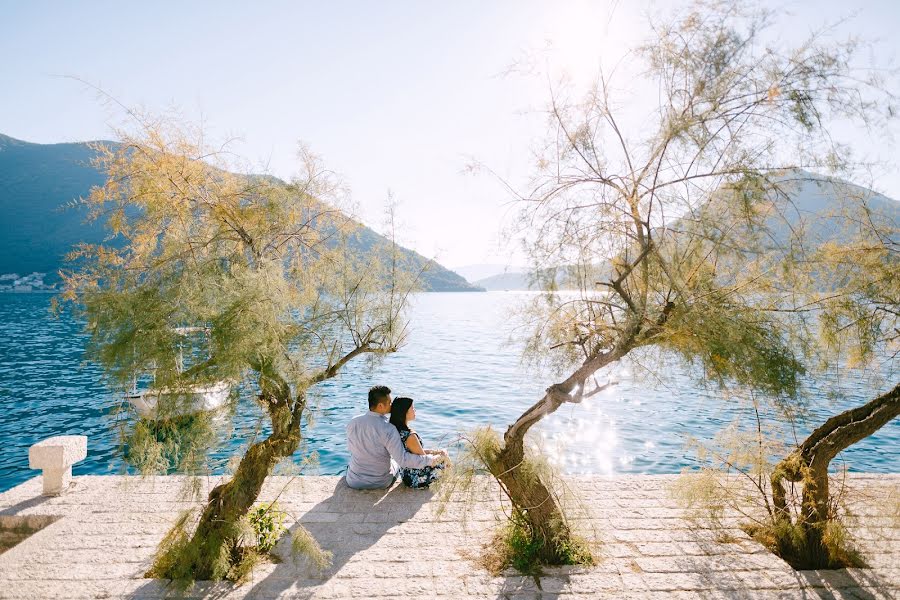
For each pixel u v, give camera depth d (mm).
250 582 3854
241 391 3721
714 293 3424
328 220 4625
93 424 13359
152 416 3418
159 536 4559
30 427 13086
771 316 3477
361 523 4879
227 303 3479
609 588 3795
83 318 3451
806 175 3221
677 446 10867
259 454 3994
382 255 4539
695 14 3225
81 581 3824
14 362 23547
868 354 4008
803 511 4301
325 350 4070
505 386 18250
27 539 4469
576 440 11367
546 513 4242
